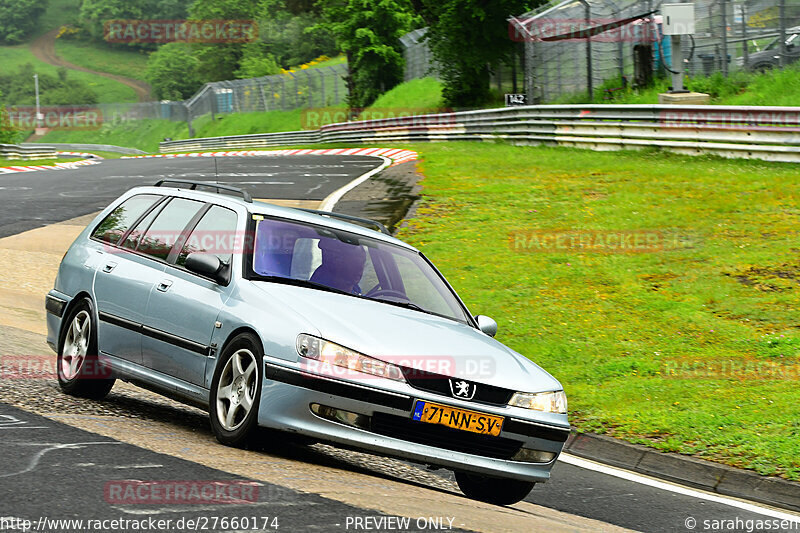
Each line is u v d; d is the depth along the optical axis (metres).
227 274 11.28
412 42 111.25
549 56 65.31
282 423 9.93
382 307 11.31
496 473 10.35
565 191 37.69
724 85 53.41
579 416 16.56
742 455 14.45
